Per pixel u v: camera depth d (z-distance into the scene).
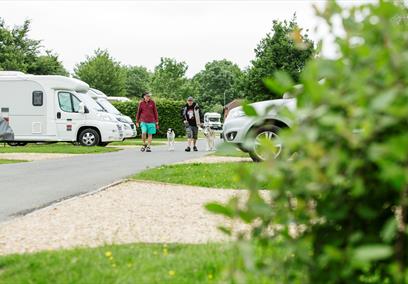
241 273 3.53
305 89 3.11
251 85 57.78
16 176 16.70
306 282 3.41
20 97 34.22
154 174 15.34
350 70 3.11
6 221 9.57
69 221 9.30
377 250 2.75
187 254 6.69
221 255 6.48
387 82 2.87
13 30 85.62
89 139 33.97
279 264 3.51
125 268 6.13
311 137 2.93
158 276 5.80
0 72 35.00
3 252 7.33
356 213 3.33
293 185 3.16
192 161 20.61
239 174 3.28
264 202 3.30
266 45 57.56
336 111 3.02
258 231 3.46
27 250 7.41
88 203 11.13
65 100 34.16
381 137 2.92
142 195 12.18
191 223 9.01
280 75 3.21
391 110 2.72
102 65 108.12
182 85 106.12
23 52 86.00
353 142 2.84
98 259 6.49
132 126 39.72
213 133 31.27
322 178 2.95
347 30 3.31
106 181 15.32
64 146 34.12
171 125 58.59
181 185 13.77
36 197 12.43
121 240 7.89
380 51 3.00
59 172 17.89
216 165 17.56
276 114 3.34
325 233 3.48
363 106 2.87
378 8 2.99
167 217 9.54
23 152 28.64
